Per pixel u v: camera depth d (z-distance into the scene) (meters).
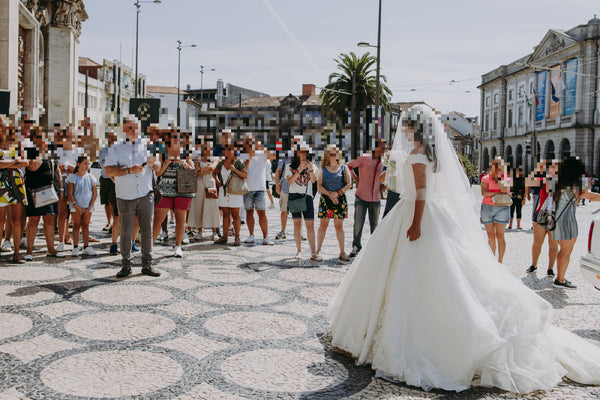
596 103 47.06
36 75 18.98
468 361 3.16
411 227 3.42
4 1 14.73
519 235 11.72
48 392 2.93
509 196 7.18
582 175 6.10
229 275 6.25
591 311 5.04
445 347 3.22
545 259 8.30
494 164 7.12
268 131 55.94
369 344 3.42
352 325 3.61
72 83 22.33
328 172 7.33
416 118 3.59
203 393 2.98
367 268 3.60
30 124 6.68
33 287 5.36
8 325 4.10
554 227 6.13
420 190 3.43
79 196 7.21
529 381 3.18
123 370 3.28
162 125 7.15
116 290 5.34
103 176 8.14
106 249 7.95
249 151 8.72
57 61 21.67
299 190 7.33
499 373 3.19
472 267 3.42
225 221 8.89
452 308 3.23
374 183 7.74
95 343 3.75
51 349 3.61
